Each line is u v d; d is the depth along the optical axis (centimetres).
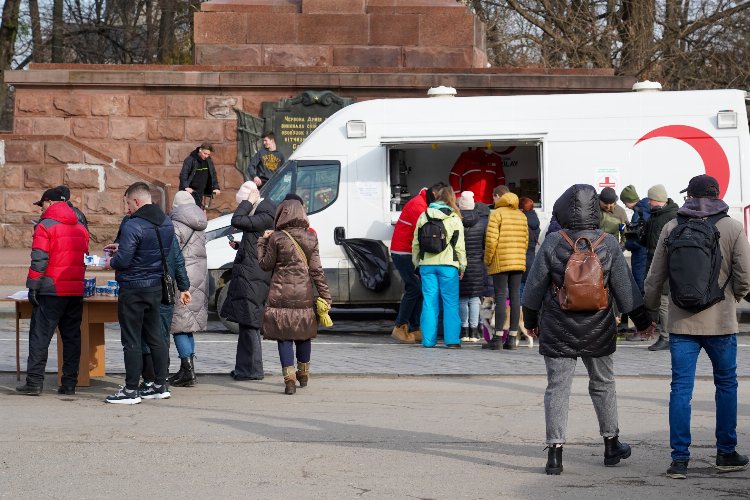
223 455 795
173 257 1052
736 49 3466
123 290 1008
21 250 2275
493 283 1402
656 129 1553
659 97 1559
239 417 947
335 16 2419
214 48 2411
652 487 708
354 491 691
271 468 754
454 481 719
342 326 1739
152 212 1013
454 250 1418
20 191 2320
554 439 739
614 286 743
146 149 2361
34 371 1059
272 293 1066
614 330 742
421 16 2425
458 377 1175
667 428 901
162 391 1038
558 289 735
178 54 3466
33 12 4384
